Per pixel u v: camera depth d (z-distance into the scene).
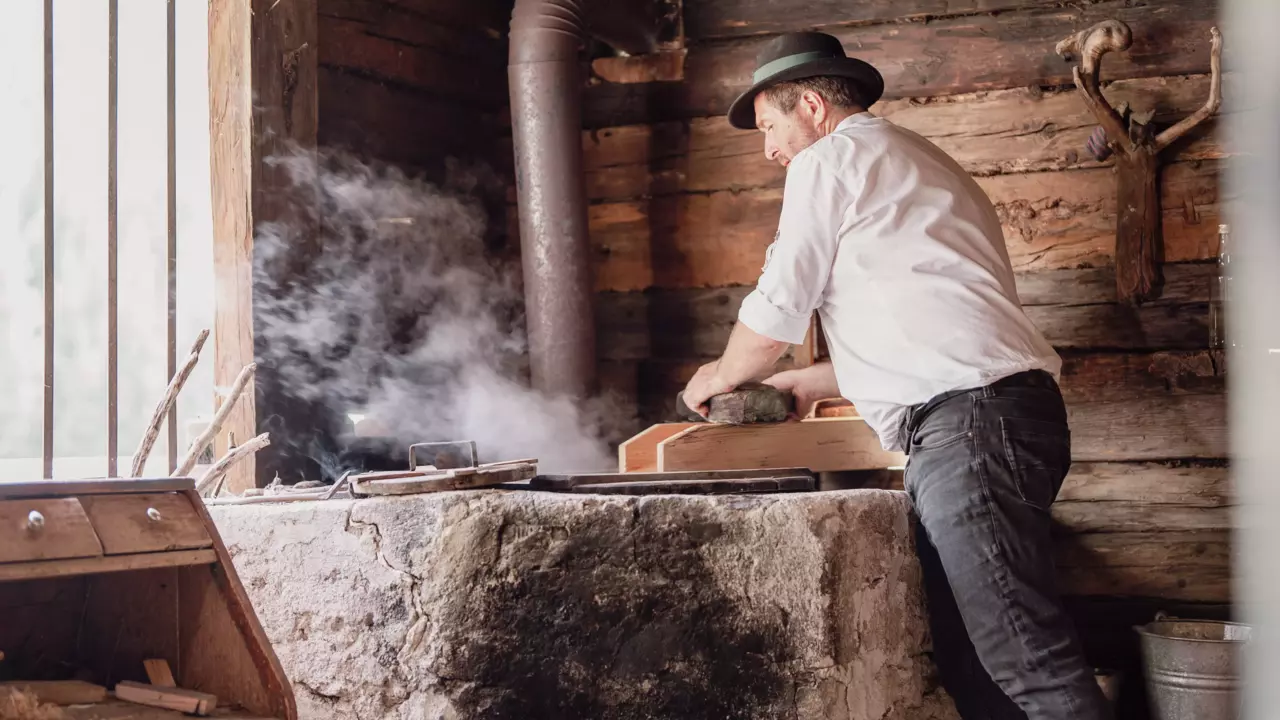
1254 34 0.56
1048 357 1.96
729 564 1.84
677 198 3.37
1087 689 1.76
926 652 2.17
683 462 2.32
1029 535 1.81
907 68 3.15
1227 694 2.38
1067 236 3.01
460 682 1.87
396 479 1.96
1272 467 0.57
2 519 1.30
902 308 1.91
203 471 2.67
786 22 3.27
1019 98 3.07
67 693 1.43
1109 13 3.01
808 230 1.96
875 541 1.99
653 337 3.38
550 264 2.98
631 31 3.28
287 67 2.67
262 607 2.01
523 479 2.06
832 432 2.43
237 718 1.45
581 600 1.85
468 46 3.38
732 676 1.83
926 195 1.96
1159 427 2.90
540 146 2.98
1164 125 2.96
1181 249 2.91
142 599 1.62
